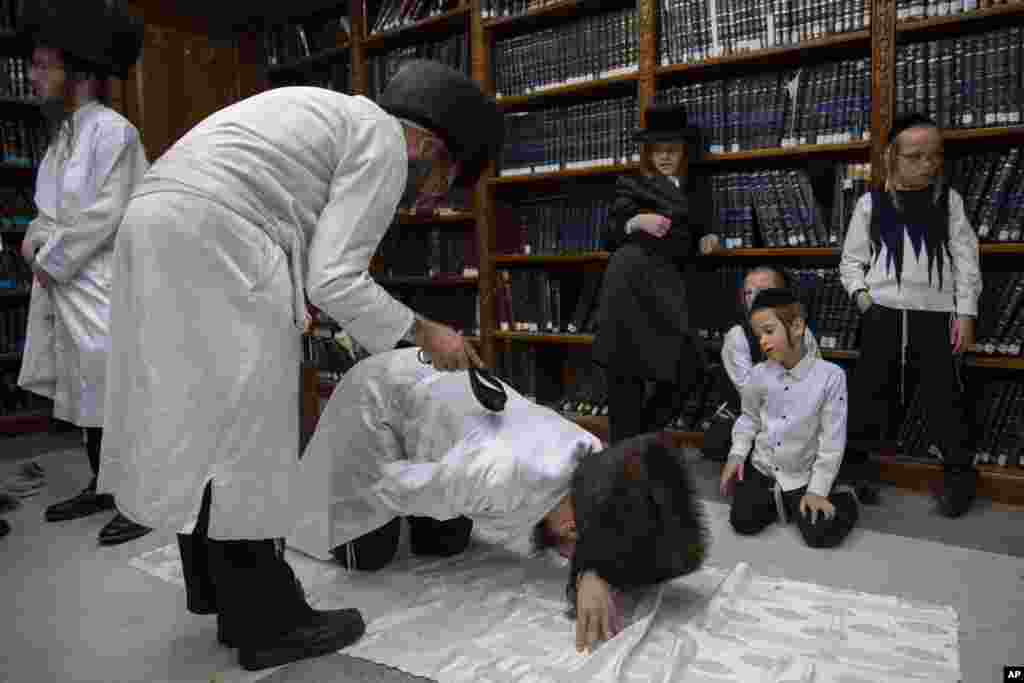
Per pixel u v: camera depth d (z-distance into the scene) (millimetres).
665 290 3031
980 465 2863
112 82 4547
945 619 1761
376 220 1501
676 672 1510
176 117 4910
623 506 1655
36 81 2607
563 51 3877
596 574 1681
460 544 2283
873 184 3004
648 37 3533
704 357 3086
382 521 1949
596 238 3844
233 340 1437
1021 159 2752
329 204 1486
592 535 1666
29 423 4281
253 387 1447
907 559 2209
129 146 2705
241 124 1475
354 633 1717
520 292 4133
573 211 3932
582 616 1659
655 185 3154
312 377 2906
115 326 1520
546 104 4188
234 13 5203
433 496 1771
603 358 3100
